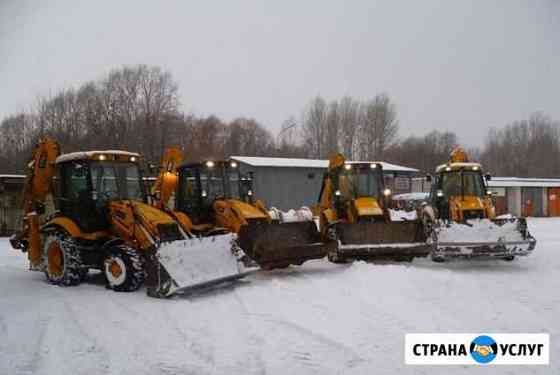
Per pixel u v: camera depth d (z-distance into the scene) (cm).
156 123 4072
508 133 6381
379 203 1296
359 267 1073
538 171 6100
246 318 738
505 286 938
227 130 5200
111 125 3919
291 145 5350
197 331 681
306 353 589
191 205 1223
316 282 965
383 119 5250
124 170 1057
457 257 1124
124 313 779
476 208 1241
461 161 1461
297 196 2962
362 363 558
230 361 569
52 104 4162
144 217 941
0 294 929
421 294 860
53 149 1086
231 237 984
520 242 1095
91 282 1035
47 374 543
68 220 1025
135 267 911
